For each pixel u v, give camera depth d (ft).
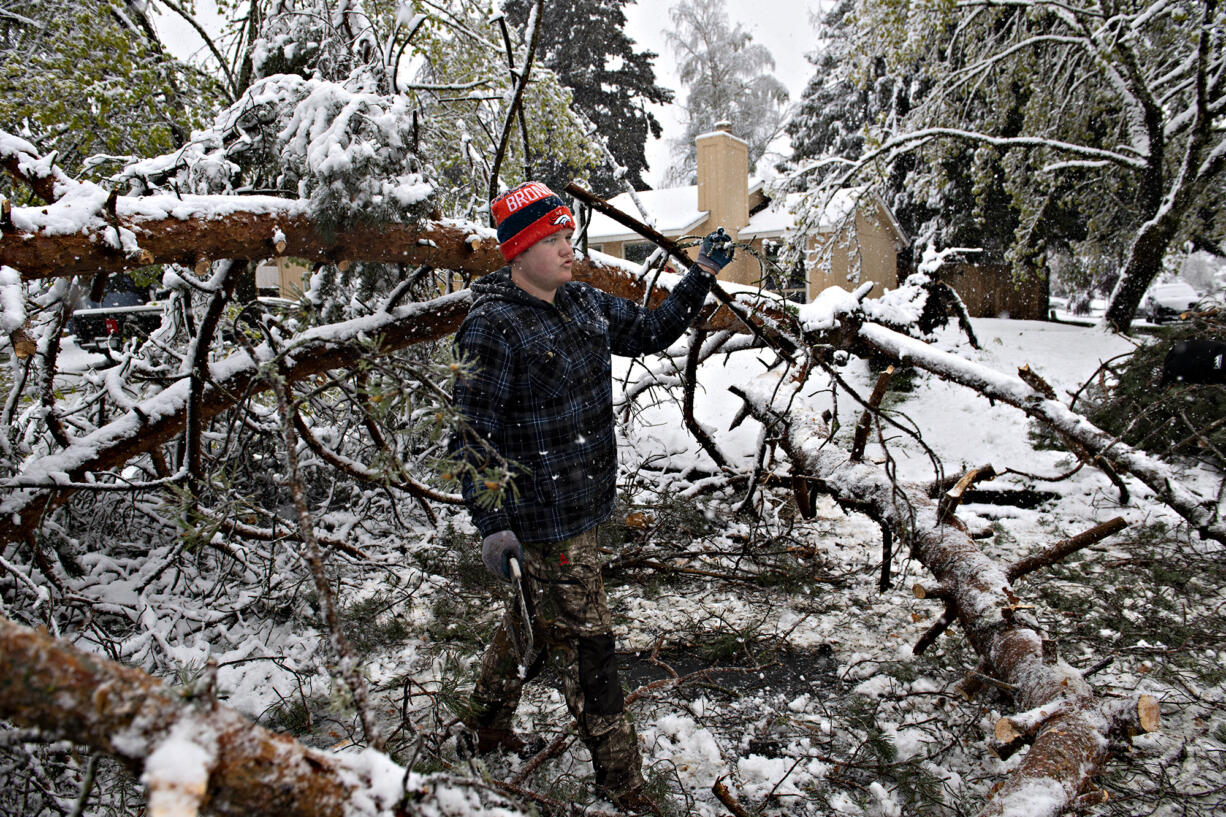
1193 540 13.20
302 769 2.67
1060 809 5.05
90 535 11.91
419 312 10.61
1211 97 32.04
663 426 18.75
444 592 12.00
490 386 6.40
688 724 8.45
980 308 53.57
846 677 9.55
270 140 10.21
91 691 2.25
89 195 7.08
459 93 16.89
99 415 12.48
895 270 57.11
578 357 6.84
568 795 6.73
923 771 7.23
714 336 14.32
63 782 6.79
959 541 9.09
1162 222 30.86
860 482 10.75
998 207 44.75
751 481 14.05
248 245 8.34
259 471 13.67
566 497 6.74
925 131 32.19
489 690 7.48
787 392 13.93
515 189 6.77
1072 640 9.95
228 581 11.79
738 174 56.29
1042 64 33.86
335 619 3.51
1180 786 7.12
